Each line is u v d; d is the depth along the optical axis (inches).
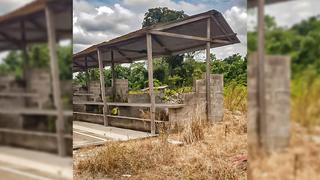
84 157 174.2
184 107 257.9
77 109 378.9
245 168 141.3
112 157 161.3
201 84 271.6
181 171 147.1
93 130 285.4
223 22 263.1
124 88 387.5
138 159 160.2
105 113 319.6
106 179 145.5
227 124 234.2
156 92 361.4
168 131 237.9
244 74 320.5
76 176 146.6
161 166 156.1
